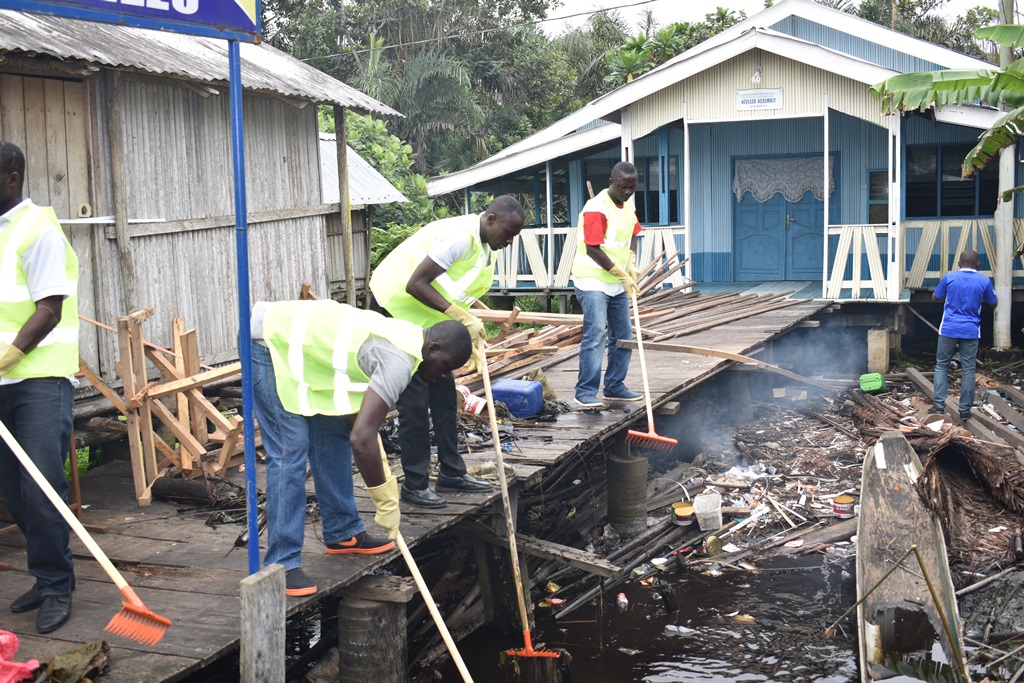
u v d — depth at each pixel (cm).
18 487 436
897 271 1334
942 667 546
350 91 1010
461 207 2503
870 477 720
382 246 1689
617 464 780
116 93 747
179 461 598
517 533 629
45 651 391
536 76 2717
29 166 689
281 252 953
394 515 414
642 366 716
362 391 428
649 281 1374
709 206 1672
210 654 385
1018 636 588
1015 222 1369
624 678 574
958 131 1469
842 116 1564
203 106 848
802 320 1249
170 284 814
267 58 985
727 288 1571
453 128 2500
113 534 534
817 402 1168
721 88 1413
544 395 789
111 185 753
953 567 674
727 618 650
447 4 2620
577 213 1727
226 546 513
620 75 2439
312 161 1006
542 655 511
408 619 620
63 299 413
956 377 1234
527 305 1691
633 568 730
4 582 467
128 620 364
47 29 711
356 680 469
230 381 852
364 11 2575
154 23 372
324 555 487
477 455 656
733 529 797
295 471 434
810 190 1616
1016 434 884
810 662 585
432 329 438
